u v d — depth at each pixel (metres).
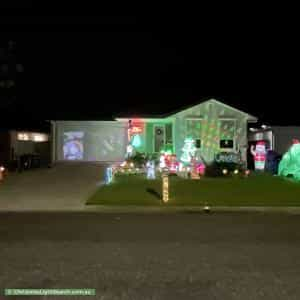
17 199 17.33
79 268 7.69
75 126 34.12
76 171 28.09
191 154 27.39
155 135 31.25
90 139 34.22
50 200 17.06
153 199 16.70
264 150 28.19
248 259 8.34
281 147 32.31
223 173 25.44
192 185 20.92
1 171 23.69
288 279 7.08
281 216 13.84
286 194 17.95
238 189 19.45
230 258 8.41
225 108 30.02
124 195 17.67
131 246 9.40
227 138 29.97
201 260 8.25
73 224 12.25
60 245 9.48
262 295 6.32
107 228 11.59
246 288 6.63
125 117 30.88
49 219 13.19
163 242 9.83
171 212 14.73
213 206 15.43
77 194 18.55
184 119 29.98
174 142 30.02
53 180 23.47
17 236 10.51
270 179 23.75
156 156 29.23
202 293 6.42
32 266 7.81
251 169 31.16
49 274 7.32
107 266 7.82
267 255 8.65
